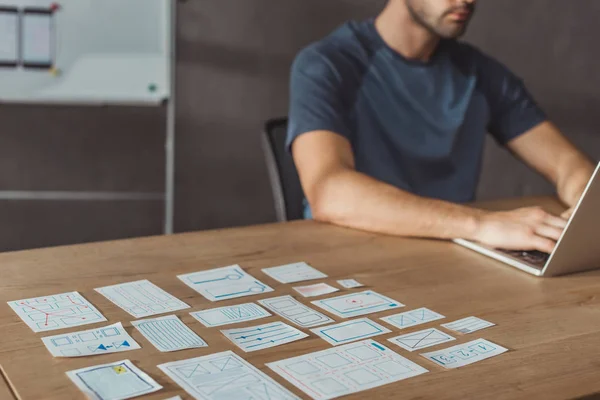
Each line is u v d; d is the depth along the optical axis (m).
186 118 3.26
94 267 1.12
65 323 0.91
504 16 3.43
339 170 1.52
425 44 1.87
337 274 1.13
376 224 1.36
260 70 3.30
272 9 3.26
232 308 0.98
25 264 1.13
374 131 1.84
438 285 1.10
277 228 1.38
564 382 0.80
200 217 3.36
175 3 3.14
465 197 1.93
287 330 0.91
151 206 3.31
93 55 3.00
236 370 0.79
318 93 1.74
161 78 3.06
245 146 3.34
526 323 0.96
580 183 1.77
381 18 1.90
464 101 1.92
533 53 3.46
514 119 1.99
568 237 1.12
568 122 3.50
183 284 1.06
